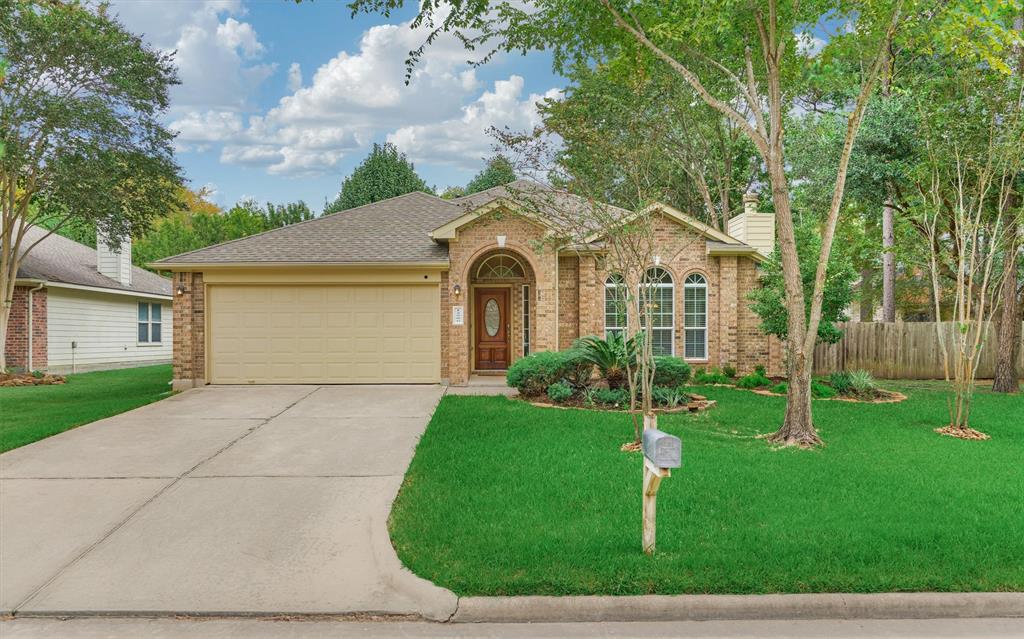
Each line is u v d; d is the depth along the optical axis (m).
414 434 9.53
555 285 14.98
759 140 9.58
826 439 9.29
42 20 15.43
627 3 10.21
